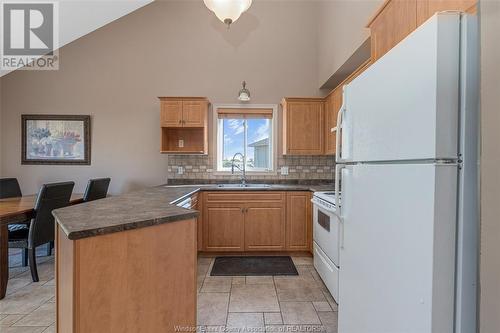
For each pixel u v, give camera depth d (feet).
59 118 12.46
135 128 12.59
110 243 3.47
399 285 3.06
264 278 8.48
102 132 12.55
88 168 12.52
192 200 8.84
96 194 10.39
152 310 3.84
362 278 3.93
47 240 8.39
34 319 6.20
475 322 2.56
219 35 12.62
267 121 12.79
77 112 12.51
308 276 8.63
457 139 2.57
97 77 12.51
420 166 2.74
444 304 2.57
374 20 6.10
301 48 12.70
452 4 3.80
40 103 12.48
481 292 2.47
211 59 12.60
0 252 7.02
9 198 9.88
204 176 12.46
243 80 12.62
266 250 10.47
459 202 2.57
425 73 2.67
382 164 3.41
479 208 2.51
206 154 12.25
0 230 7.05
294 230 10.51
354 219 4.21
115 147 12.57
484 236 2.44
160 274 3.92
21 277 8.36
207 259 10.23
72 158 12.50
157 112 12.61
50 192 8.25
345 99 4.65
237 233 10.43
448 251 2.57
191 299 4.25
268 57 12.66
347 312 4.47
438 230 2.56
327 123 11.10
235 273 8.87
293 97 11.86
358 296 4.05
